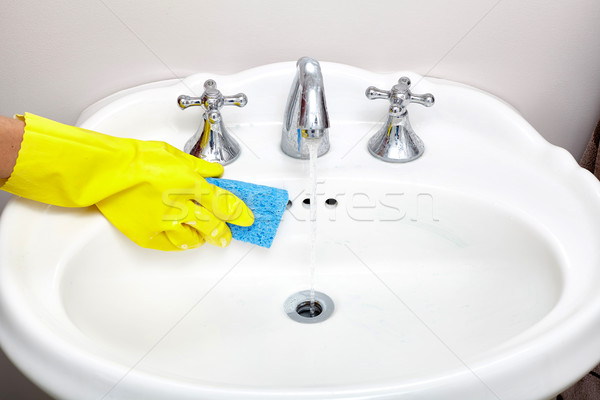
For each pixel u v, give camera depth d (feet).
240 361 2.23
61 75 2.82
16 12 2.63
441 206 2.48
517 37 2.76
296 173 2.52
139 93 2.72
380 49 2.82
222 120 2.60
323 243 2.65
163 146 2.34
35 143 2.06
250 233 2.42
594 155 2.96
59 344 1.68
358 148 2.69
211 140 2.56
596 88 2.90
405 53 2.83
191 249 2.52
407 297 2.50
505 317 2.20
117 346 2.11
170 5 2.66
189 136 2.77
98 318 2.17
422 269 2.62
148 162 2.25
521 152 2.64
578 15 2.68
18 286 1.89
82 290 2.17
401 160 2.59
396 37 2.78
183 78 2.89
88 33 2.71
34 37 2.70
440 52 2.82
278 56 2.85
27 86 2.84
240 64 2.86
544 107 3.00
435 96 2.75
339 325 2.42
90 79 2.84
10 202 2.27
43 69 2.79
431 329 2.32
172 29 2.73
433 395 1.55
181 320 2.39
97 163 2.18
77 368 1.63
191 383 1.57
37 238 2.15
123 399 1.58
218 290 2.56
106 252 2.29
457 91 2.74
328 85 2.75
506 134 2.69
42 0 2.60
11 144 2.04
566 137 3.10
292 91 2.49
